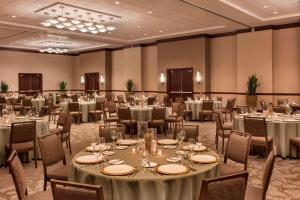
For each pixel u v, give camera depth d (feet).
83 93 68.69
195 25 41.73
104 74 65.46
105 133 14.53
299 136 19.13
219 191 6.57
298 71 40.16
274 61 41.88
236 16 36.14
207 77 48.26
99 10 32.99
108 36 50.29
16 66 63.16
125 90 62.85
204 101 36.58
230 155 12.58
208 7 31.96
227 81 47.21
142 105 32.01
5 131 17.98
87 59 69.00
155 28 43.68
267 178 8.71
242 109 25.85
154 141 11.05
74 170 9.91
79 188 6.57
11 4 30.22
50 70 68.54
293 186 14.32
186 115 37.96
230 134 12.88
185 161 10.11
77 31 45.60
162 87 53.36
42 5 30.76
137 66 59.21
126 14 34.86
